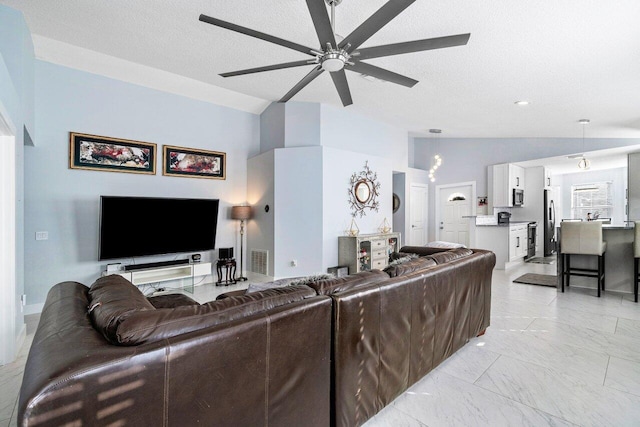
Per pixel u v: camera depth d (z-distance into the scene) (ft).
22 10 9.21
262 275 17.22
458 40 6.35
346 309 4.96
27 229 12.07
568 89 12.18
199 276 16.70
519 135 22.07
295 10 8.48
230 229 17.87
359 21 8.56
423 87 13.05
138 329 3.16
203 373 3.42
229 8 8.49
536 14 7.77
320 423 4.76
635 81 11.21
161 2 8.50
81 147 13.19
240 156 18.25
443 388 6.69
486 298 9.46
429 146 27.14
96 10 9.09
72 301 4.39
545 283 15.76
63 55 12.38
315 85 14.23
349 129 18.31
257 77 13.67
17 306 8.93
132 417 2.93
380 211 19.60
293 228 16.48
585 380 6.91
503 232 20.25
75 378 2.59
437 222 26.89
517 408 5.98
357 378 5.23
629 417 5.66
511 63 10.36
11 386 7.07
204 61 12.10
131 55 11.91
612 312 11.37
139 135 14.75
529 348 8.54
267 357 4.02
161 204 14.35
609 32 8.29
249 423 3.87
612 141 20.07
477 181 25.13
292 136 17.03
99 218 13.12
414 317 6.45
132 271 13.35
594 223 13.32
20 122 9.19
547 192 24.90
